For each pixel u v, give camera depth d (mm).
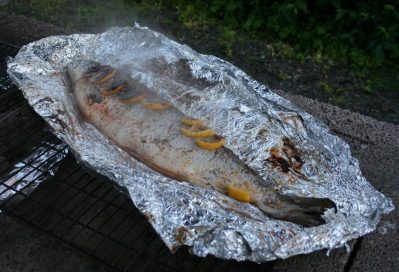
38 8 1731
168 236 566
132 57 884
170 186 635
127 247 670
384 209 642
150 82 780
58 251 684
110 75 827
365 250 657
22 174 786
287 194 645
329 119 912
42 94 757
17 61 841
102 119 785
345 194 646
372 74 1455
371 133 878
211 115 725
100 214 756
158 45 901
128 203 771
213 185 689
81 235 719
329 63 1490
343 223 587
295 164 678
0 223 713
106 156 682
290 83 1392
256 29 1642
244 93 772
